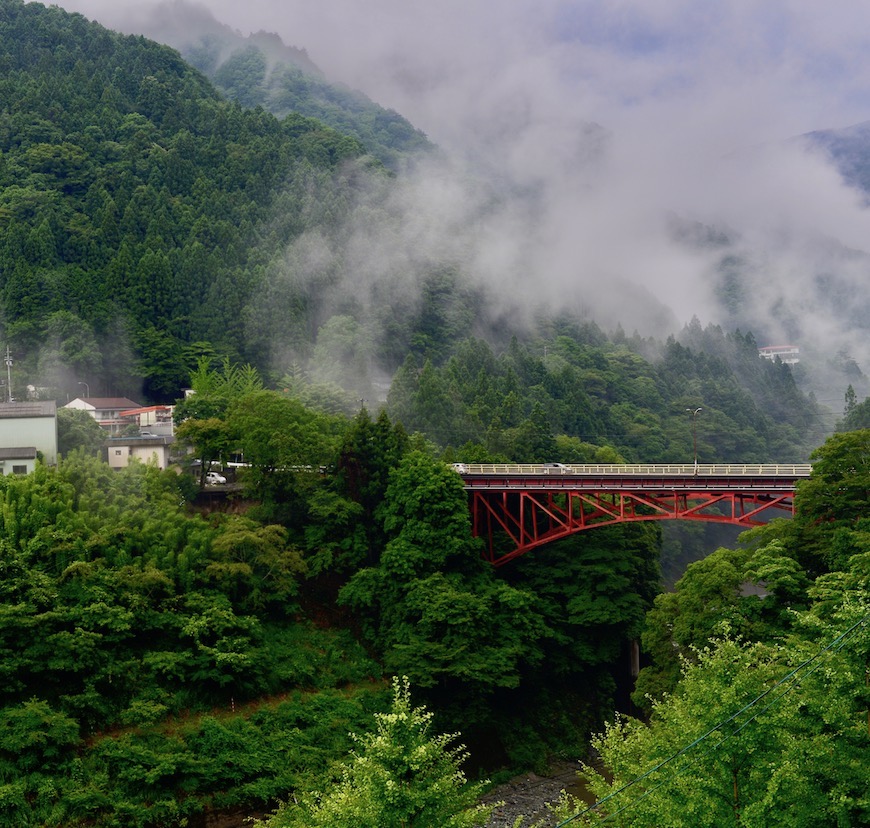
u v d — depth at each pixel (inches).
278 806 3479.3
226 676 3804.1
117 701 3644.2
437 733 4138.8
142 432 7057.1
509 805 3922.2
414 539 4569.4
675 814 1991.9
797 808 1924.2
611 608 4650.6
